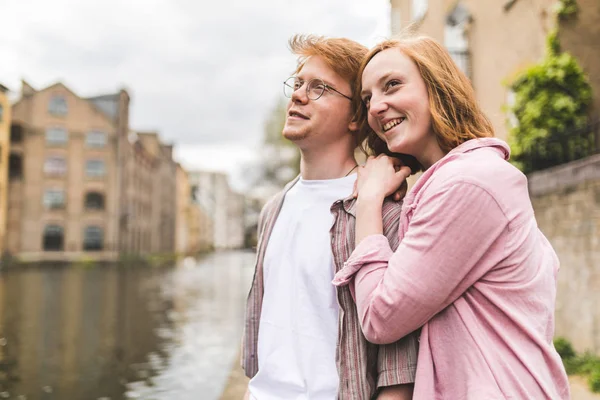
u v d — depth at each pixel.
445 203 1.09
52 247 48.47
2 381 6.77
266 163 32.72
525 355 1.05
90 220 49.34
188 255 81.50
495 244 1.09
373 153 1.58
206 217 122.69
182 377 6.96
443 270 1.07
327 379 1.35
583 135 6.43
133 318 12.77
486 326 1.09
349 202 1.43
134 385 6.59
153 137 72.31
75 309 14.70
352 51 1.51
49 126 49.00
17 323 11.83
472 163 1.14
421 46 1.32
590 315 5.41
